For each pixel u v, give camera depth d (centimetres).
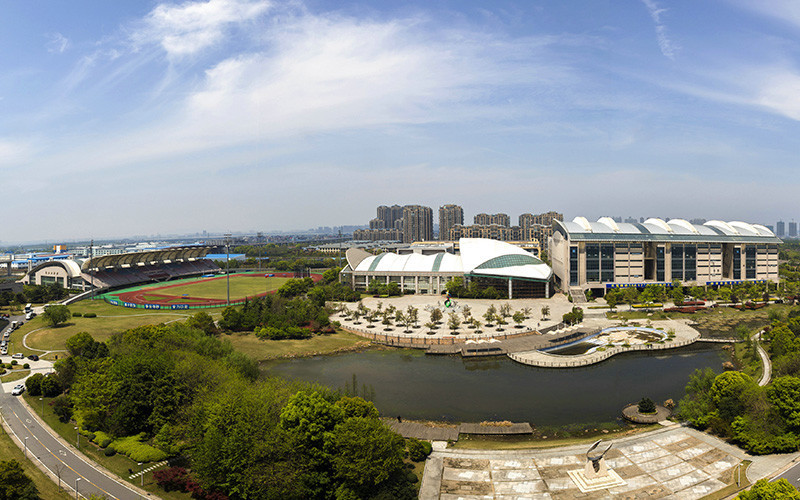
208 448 5972
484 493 6209
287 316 15212
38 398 9206
